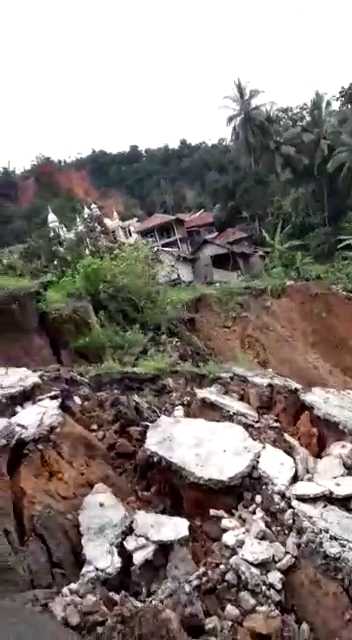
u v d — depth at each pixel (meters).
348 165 30.70
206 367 9.44
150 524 5.70
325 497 6.40
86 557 5.35
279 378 10.02
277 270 19.53
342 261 23.22
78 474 6.15
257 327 13.49
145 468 6.54
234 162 37.69
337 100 38.12
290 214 32.41
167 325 10.75
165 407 7.75
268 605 5.36
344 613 5.53
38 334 8.75
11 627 4.58
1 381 7.04
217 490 6.26
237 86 34.53
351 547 5.80
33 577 5.19
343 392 11.35
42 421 6.28
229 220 35.03
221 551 5.75
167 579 5.37
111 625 4.79
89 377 7.82
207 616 5.23
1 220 24.81
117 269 10.29
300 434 8.28
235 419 7.73
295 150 33.97
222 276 26.34
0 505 5.50
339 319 15.27
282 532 6.04
